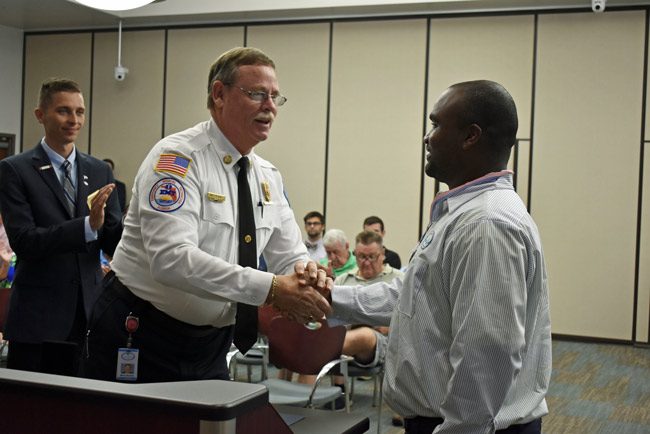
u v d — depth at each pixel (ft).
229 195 6.50
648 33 24.59
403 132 27.35
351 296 6.55
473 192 5.40
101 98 31.35
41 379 3.72
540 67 25.72
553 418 15.93
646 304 24.72
